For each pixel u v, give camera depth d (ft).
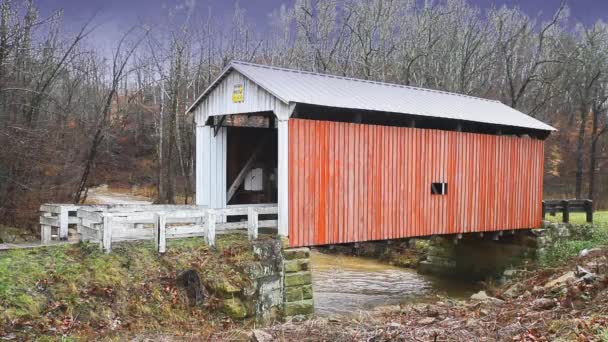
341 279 66.28
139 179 134.00
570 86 135.54
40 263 33.19
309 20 140.15
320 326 29.94
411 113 49.32
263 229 49.24
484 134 59.41
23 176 65.87
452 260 69.72
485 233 62.90
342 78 54.65
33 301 29.55
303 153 43.37
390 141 49.96
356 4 136.46
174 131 105.70
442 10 145.38
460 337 25.23
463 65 122.72
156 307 33.27
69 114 91.09
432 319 30.83
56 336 27.84
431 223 53.83
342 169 46.03
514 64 146.41
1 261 32.65
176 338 29.48
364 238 47.75
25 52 71.87
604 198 125.18
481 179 59.11
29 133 65.72
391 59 137.49
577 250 62.28
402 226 51.03
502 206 61.62
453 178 56.03
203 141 49.32
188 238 40.81
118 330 30.25
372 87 55.36
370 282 64.80
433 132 53.93
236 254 39.24
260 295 39.06
